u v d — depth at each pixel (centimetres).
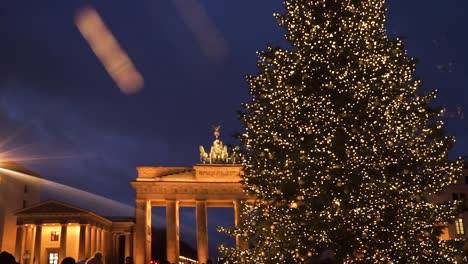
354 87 2789
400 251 2614
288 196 2967
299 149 2858
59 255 8400
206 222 8850
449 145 2722
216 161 9306
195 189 8956
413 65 2978
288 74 3044
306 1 3111
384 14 3191
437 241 2658
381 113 2755
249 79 3228
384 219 2653
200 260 8619
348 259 2647
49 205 8644
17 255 8394
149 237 8912
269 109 3100
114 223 10338
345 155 2736
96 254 1647
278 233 2852
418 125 2781
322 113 2839
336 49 2919
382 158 2761
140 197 8825
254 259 2938
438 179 2767
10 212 9412
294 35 3128
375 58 2894
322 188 2723
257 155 3125
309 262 951
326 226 2627
